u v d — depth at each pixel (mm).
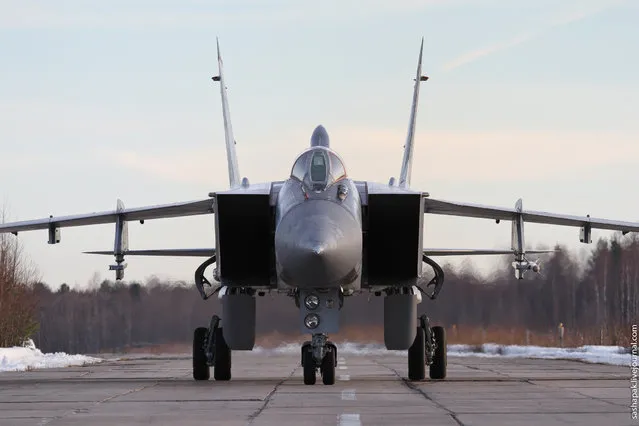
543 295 136000
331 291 59312
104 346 144250
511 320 135250
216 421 41312
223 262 62656
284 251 56938
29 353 110875
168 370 84062
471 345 133750
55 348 144375
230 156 79500
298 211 58469
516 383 61781
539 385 59781
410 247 62344
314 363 60250
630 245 139625
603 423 40094
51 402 49906
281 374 77438
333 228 56844
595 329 135625
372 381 64438
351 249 56969
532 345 135000
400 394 53250
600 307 137250
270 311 127688
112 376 74188
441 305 135250
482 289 135125
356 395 52719
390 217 62125
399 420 41281
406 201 61969
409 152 78688
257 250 62281
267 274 62906
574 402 48469
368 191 62469
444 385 60156
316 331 59094
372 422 40688
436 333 66750
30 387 60469
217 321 66812
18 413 44844
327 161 61188
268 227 62125
